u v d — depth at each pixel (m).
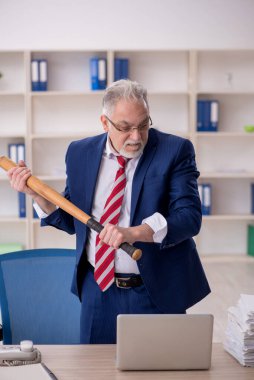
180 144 2.12
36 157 6.30
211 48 6.12
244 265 6.12
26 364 1.71
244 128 6.28
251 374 1.69
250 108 6.40
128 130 1.94
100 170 2.17
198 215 2.07
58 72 6.19
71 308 2.34
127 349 1.68
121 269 2.12
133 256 1.72
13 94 6.08
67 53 6.17
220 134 6.12
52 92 5.94
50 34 6.16
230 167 6.51
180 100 6.34
